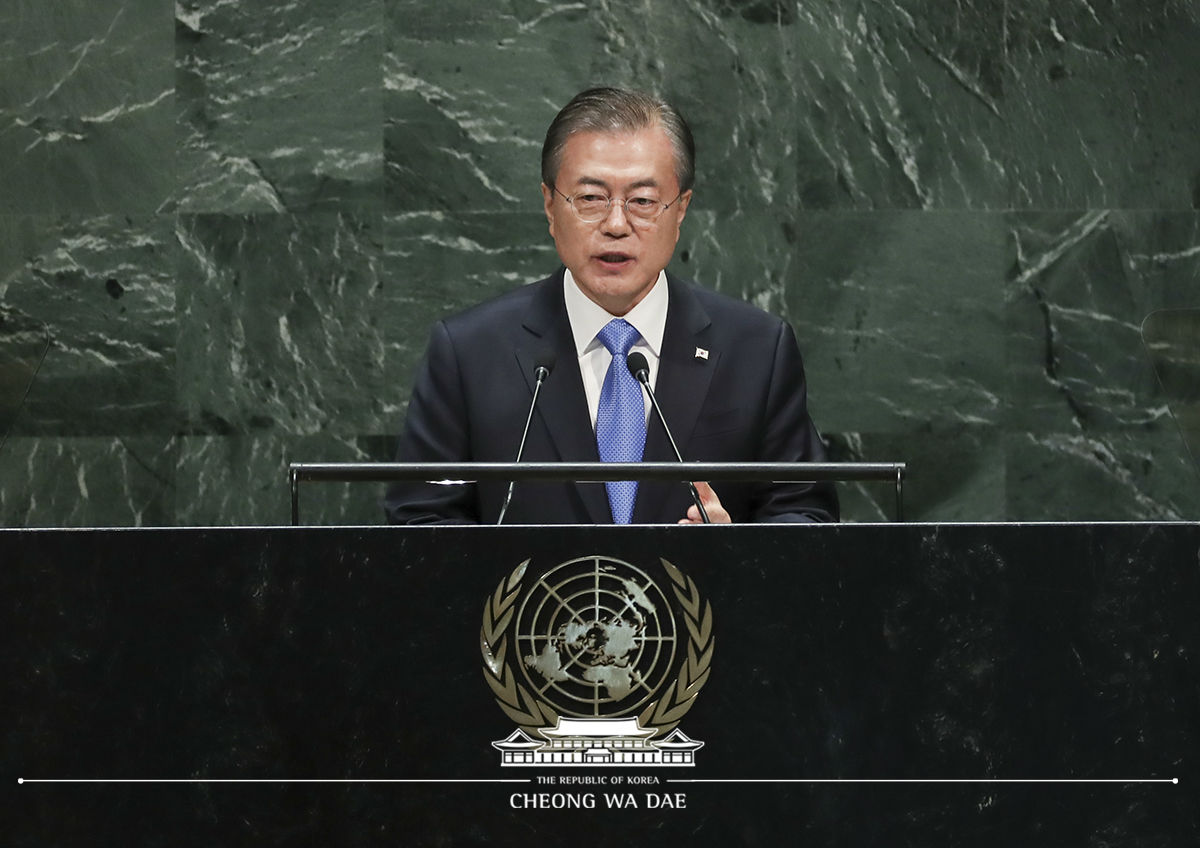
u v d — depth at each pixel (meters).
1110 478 20.05
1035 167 20.08
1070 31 20.02
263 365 20.02
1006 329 20.06
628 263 10.95
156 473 20.00
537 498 10.94
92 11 19.86
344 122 19.95
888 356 20.14
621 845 6.73
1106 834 6.68
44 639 6.85
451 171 20.00
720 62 19.98
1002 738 6.72
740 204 20.05
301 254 19.97
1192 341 10.07
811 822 6.72
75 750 6.80
